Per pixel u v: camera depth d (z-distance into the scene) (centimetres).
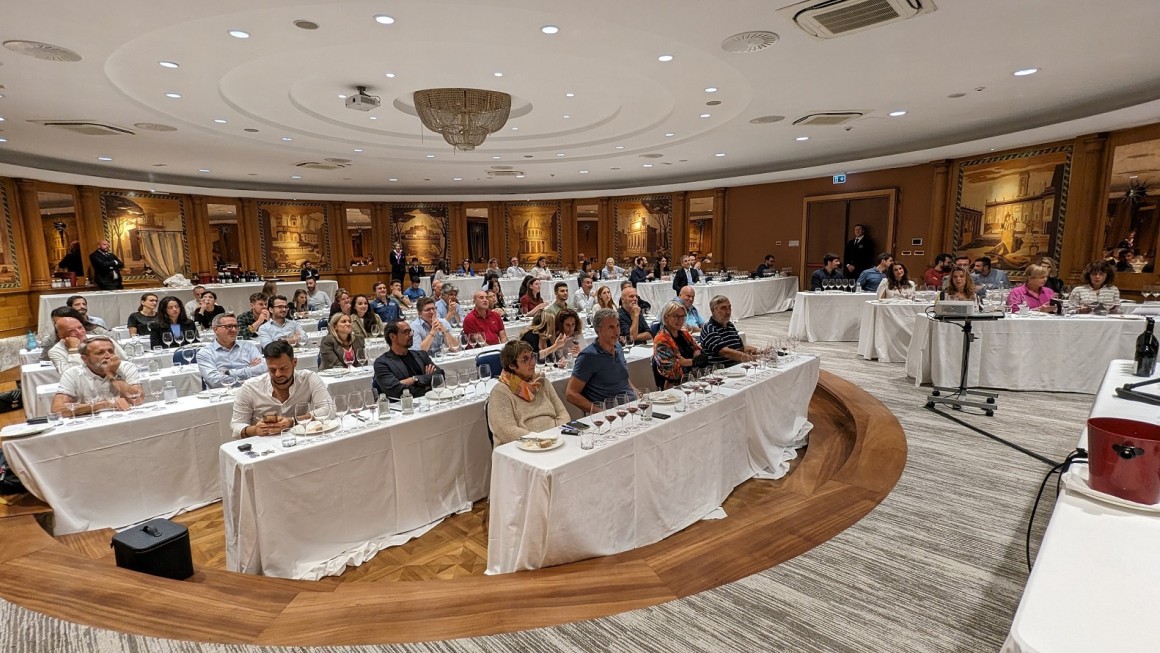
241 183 1377
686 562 237
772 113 747
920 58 532
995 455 374
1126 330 525
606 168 1244
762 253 1380
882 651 178
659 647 180
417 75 602
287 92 652
